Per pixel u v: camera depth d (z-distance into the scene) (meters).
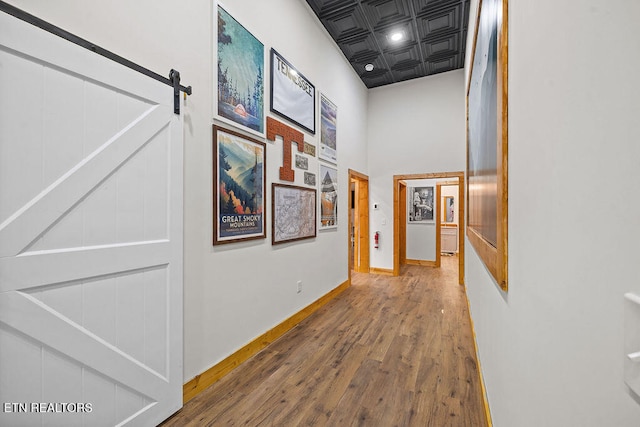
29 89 1.07
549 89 0.63
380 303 3.63
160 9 1.58
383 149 5.31
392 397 1.75
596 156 0.44
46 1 1.14
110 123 1.31
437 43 3.96
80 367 1.22
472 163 2.33
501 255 1.06
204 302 1.86
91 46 1.25
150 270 1.49
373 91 5.40
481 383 1.82
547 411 0.64
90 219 1.25
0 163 1.01
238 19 2.16
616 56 0.39
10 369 1.03
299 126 3.03
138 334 1.43
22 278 1.06
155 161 1.51
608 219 0.41
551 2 0.62
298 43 3.04
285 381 1.92
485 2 1.54
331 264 3.84
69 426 1.18
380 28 3.63
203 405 1.68
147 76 1.47
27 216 1.07
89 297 1.25
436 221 6.08
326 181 3.69
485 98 1.54
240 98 2.18
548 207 0.64
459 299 3.79
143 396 1.44
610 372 0.41
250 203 2.28
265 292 2.47
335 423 1.54
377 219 5.39
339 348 2.40
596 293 0.45
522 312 0.84
